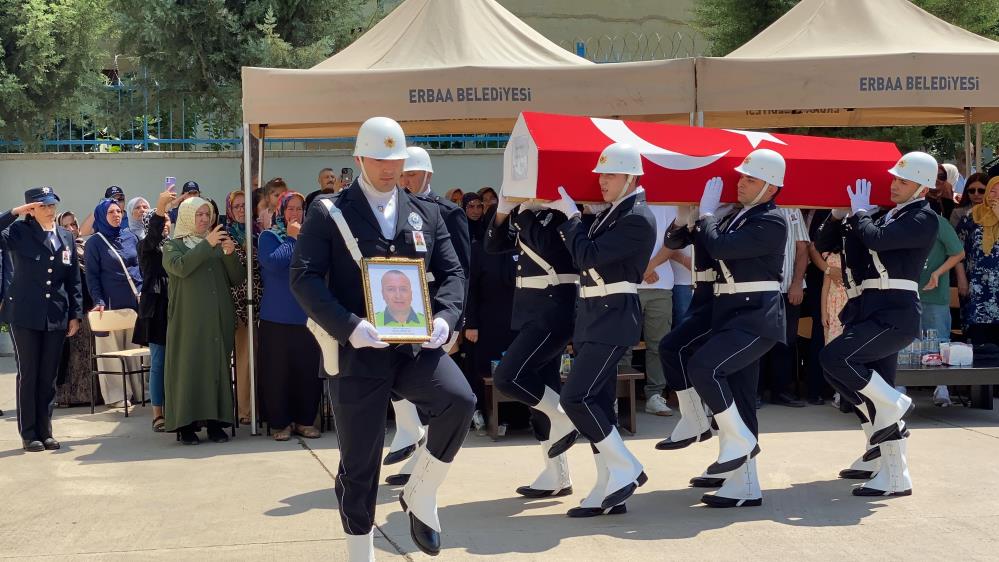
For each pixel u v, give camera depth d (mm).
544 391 6195
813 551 5152
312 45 13609
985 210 9125
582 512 5848
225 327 7922
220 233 7781
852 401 6375
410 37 8805
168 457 7445
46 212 7730
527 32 9258
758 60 8297
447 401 4488
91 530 5617
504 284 8289
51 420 8367
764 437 7902
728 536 5422
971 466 6902
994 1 14188
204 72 13711
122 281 9266
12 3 14406
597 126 6254
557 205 5871
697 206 6309
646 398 9094
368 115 8125
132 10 13836
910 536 5379
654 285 8742
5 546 5352
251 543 5355
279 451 7617
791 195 6445
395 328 4352
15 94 14125
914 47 8836
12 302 7664
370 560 4535
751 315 5902
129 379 9781
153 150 14539
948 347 8672
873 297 6262
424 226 4695
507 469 7012
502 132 10273
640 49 15453
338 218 4453
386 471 7000
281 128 9875
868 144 6852
